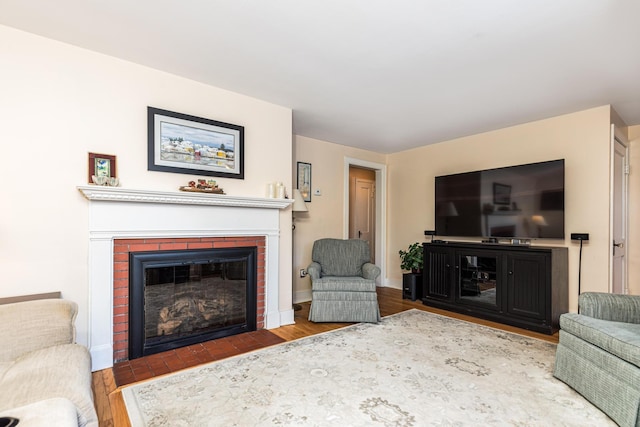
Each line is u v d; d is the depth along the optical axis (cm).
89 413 120
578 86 277
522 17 184
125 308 243
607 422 166
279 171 331
